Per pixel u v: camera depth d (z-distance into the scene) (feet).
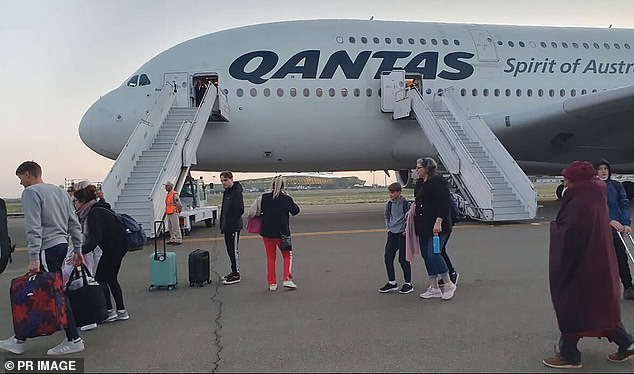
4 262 14.84
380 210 67.87
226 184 22.84
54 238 14.34
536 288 20.30
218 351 13.60
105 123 51.08
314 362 12.66
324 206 85.20
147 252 32.65
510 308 17.43
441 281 21.03
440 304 18.20
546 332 14.76
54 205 14.39
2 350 14.20
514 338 14.26
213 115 49.49
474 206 44.45
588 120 50.83
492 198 42.88
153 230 36.91
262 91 50.75
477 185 44.19
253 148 51.67
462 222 44.70
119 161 38.88
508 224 42.73
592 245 11.62
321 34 53.26
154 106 45.01
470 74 54.70
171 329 15.79
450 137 46.73
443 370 11.96
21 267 29.32
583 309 11.64
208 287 21.94
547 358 12.64
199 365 12.58
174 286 21.77
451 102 51.98
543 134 53.93
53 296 13.57
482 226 41.39
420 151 54.24
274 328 15.64
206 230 46.68
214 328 15.78
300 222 51.44
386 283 21.88
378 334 14.84
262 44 52.06
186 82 50.85
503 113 53.78
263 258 29.12
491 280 21.91
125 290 21.68
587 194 11.81
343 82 52.13
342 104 52.08
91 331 15.79
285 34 52.80
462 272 23.67
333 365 12.42
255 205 21.06
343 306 18.16
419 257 28.02
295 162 54.39
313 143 52.34
